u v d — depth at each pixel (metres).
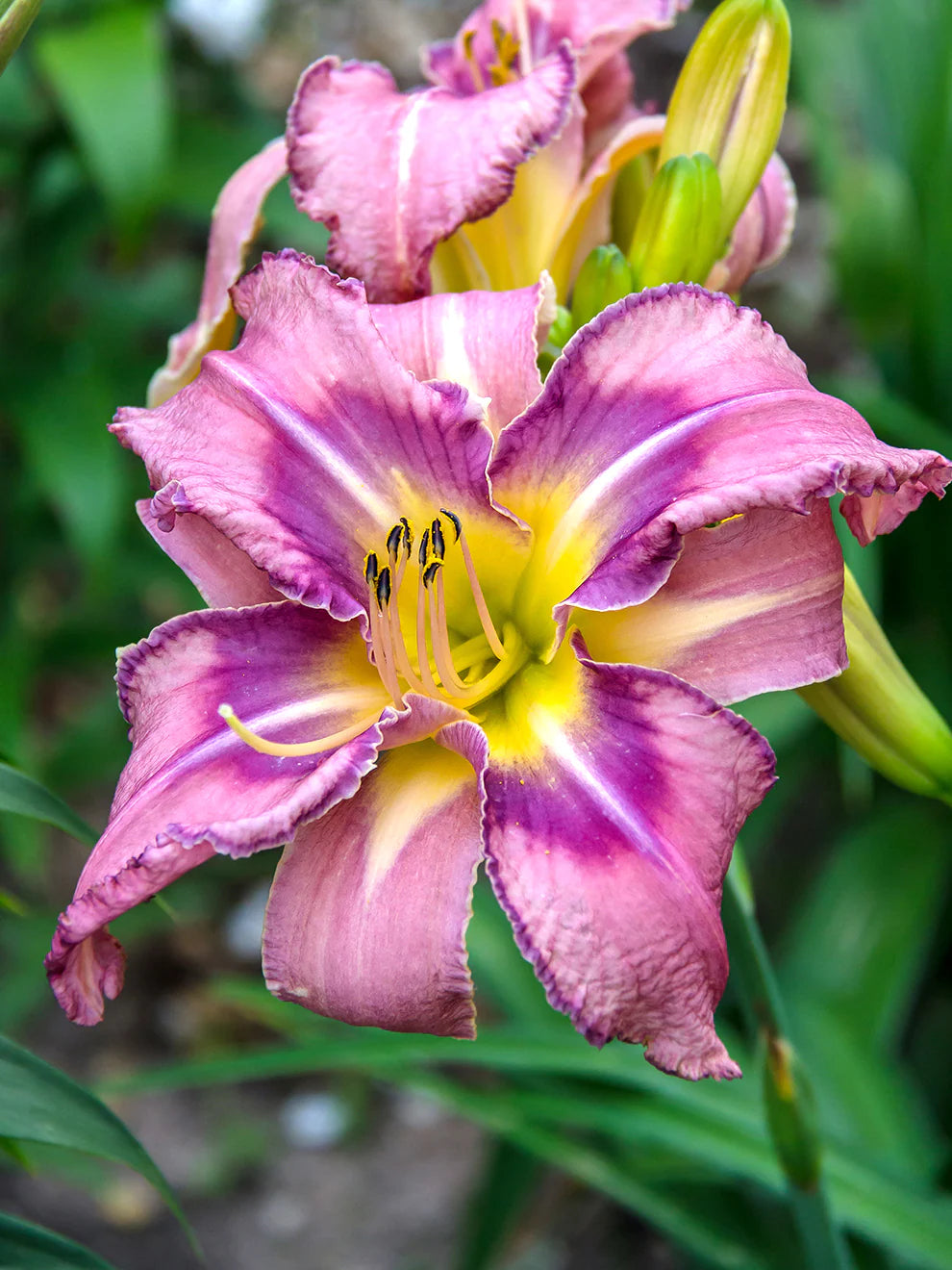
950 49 0.71
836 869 0.73
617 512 0.36
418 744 0.37
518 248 0.41
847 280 0.74
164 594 1.08
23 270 0.88
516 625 0.38
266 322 0.37
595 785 0.35
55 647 0.95
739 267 0.44
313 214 0.38
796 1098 0.43
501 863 0.34
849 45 0.87
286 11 1.39
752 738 0.34
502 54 0.42
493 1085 0.95
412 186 0.38
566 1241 0.85
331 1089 1.00
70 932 0.34
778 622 0.36
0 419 0.92
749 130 0.40
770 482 0.34
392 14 1.46
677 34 1.30
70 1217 0.89
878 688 0.39
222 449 0.37
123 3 0.77
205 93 1.03
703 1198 0.64
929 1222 0.50
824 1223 0.44
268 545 0.36
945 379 0.73
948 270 0.71
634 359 0.36
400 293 0.38
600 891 0.34
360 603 0.37
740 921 0.41
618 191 0.43
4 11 0.35
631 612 0.36
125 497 0.95
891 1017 0.66
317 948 0.35
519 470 0.36
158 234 1.19
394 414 0.36
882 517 0.37
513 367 0.37
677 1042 0.34
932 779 0.40
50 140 0.86
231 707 0.36
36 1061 0.36
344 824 0.36
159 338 1.05
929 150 0.72
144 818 0.35
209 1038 1.02
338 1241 0.88
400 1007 0.35
